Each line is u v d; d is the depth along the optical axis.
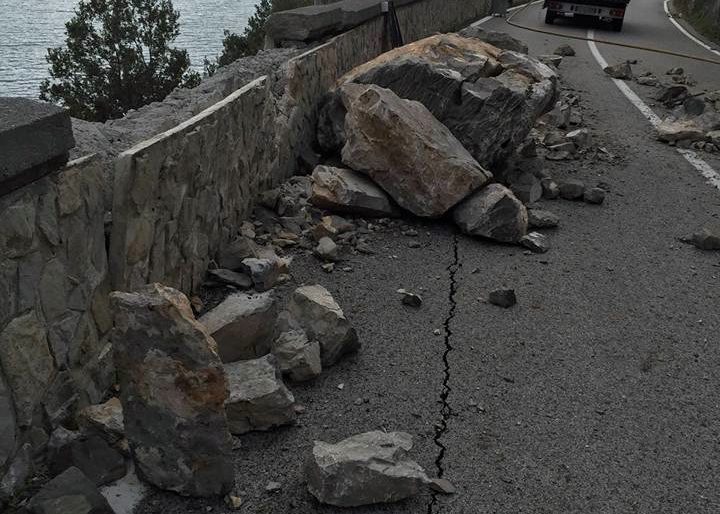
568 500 2.53
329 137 6.17
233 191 4.29
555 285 4.18
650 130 7.82
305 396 3.04
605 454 2.78
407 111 5.09
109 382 2.88
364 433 2.66
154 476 2.43
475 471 2.65
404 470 2.47
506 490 2.56
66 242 2.50
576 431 2.90
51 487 2.17
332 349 3.22
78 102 18.06
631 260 4.57
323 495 2.39
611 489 2.59
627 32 18.44
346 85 6.00
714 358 3.49
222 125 3.94
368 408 2.98
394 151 4.93
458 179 4.82
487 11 21.55
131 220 2.87
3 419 2.20
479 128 5.72
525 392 3.14
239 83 5.39
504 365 3.34
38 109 2.29
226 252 4.05
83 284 2.64
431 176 4.86
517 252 4.64
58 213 2.42
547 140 7.10
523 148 6.38
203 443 2.39
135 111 4.48
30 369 2.32
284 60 6.53
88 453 2.45
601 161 6.66
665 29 19.92
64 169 2.45
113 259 2.86
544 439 2.84
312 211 4.99
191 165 3.47
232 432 2.76
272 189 5.13
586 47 14.61
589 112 8.54
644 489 2.60
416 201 4.93
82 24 18.34
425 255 4.54
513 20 19.91
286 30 7.21
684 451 2.82
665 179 6.20
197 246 3.72
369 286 4.07
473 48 6.40
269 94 5.01
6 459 2.24
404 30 12.02
